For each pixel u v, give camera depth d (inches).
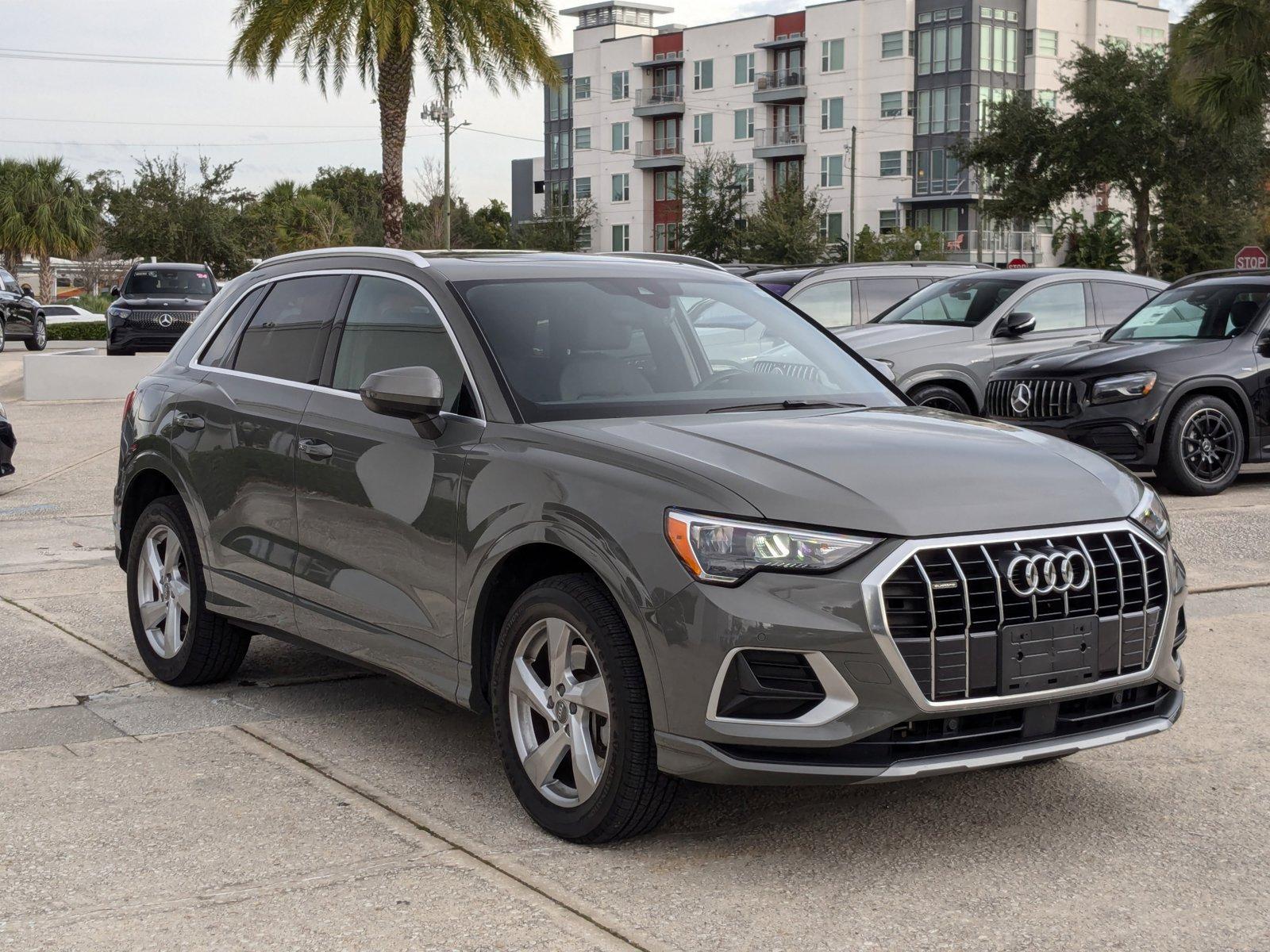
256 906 136.3
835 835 155.7
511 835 156.0
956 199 2908.5
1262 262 989.2
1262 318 434.0
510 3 1065.5
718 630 136.6
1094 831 156.2
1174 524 366.6
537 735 159.3
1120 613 146.2
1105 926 131.6
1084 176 1982.0
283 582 195.9
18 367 1093.1
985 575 138.9
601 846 151.9
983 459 153.6
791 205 2839.6
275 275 218.2
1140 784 172.4
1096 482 153.6
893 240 2748.5
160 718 204.1
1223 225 1915.6
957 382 490.3
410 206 3034.0
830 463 148.3
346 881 142.6
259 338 214.4
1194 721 198.4
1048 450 160.9
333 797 168.7
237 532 204.7
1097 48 3036.4
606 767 146.7
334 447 185.5
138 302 953.5
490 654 165.0
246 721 202.4
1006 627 139.1
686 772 139.9
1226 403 422.0
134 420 231.9
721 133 3331.7
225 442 207.0
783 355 195.2
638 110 3457.2
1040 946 127.4
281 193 2974.9
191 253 2177.7
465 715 205.9
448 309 180.7
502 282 186.4
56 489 458.9
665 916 133.7
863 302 577.9
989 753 139.8
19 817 161.5
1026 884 141.6
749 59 3260.3
